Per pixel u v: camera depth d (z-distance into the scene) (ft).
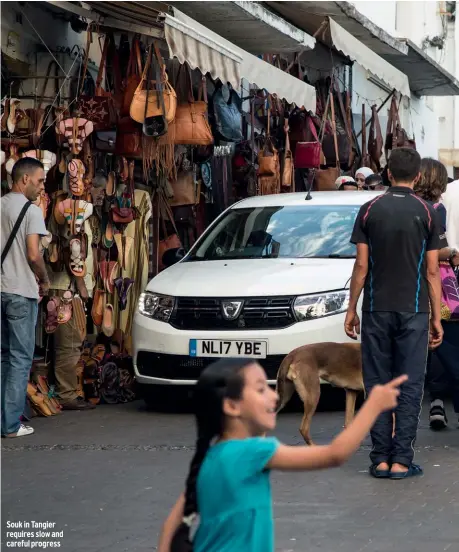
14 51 38.34
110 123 36.29
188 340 33.24
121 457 27.53
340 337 32.65
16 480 24.93
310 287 33.06
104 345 37.76
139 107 36.19
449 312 29.40
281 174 51.01
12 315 30.22
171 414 34.40
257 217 37.99
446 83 79.05
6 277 30.09
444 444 28.76
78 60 41.45
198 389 11.80
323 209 37.76
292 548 19.04
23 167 30.53
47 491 23.82
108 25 36.47
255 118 53.26
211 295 33.45
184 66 40.24
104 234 37.70
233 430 11.81
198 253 37.50
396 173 25.31
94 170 37.65
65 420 33.35
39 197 33.32
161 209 44.55
